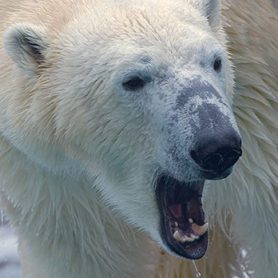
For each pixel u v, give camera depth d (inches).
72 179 416.5
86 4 401.4
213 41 385.4
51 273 435.5
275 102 425.7
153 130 380.2
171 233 399.5
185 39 379.9
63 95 393.7
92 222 429.7
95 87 388.2
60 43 396.2
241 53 419.5
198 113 365.4
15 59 397.7
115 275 441.1
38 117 397.7
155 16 386.3
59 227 426.0
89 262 434.0
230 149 362.3
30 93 399.5
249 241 443.5
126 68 379.6
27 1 414.9
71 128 396.2
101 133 393.1
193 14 392.2
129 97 382.6
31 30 398.3
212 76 379.6
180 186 402.6
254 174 424.2
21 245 446.6
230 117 366.6
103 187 412.5
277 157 426.0
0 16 417.7
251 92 422.0
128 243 440.1
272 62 425.1
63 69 394.0
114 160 398.0
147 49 378.6
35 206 421.4
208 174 369.1
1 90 404.8
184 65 376.2
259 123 422.6
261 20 425.7
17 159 414.0
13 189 420.8
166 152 374.6
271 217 429.4
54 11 405.4
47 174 414.9
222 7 418.9
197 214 403.2
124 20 388.5
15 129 401.7
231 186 429.1
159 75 377.1
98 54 387.2
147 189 396.2
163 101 373.7
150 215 402.0
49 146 402.6
